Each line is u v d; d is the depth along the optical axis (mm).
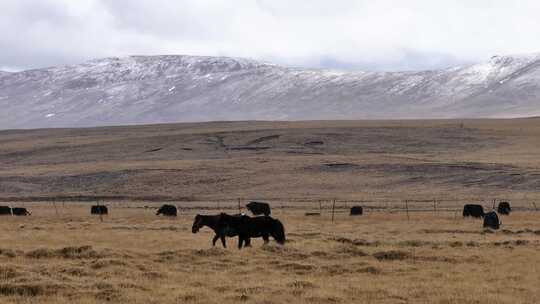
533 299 27734
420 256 39312
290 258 37812
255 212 90125
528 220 75000
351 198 132375
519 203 116125
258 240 48281
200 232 55500
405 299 27516
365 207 109062
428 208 105000
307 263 35906
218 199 138500
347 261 37281
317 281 30875
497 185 142125
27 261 35000
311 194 141375
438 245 44719
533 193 131500
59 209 108062
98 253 36688
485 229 58438
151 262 35344
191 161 186500
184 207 113562
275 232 41500
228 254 38219
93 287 28234
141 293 27453
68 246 39781
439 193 137000
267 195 142125
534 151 194750
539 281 31844
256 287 28891
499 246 44656
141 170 171750
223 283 30109
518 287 30188
